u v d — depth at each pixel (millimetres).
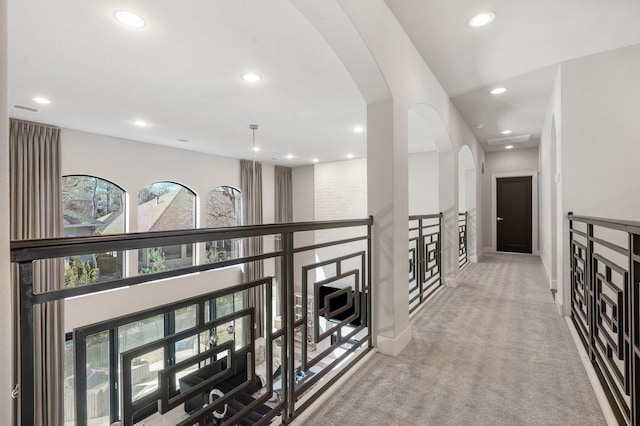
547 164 4602
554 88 3445
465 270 5191
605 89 2787
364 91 2221
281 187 8070
